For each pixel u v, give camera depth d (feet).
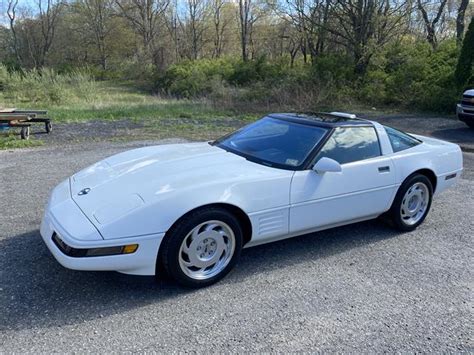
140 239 9.18
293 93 58.80
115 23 184.14
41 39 176.14
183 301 9.73
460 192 19.30
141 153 13.25
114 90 120.06
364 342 8.47
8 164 22.41
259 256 12.25
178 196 9.70
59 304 9.37
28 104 58.90
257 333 8.63
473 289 10.74
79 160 23.66
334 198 12.17
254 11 141.08
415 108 55.72
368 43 67.62
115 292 9.96
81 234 8.89
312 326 8.93
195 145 14.29
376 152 13.47
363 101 61.46
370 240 13.70
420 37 78.28
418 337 8.70
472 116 37.19
